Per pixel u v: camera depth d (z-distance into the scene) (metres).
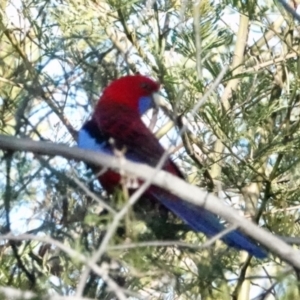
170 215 9.20
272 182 11.12
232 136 10.66
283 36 11.46
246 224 7.27
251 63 11.65
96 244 8.30
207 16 10.62
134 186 7.52
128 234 6.39
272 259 10.12
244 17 11.73
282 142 10.95
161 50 10.84
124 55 11.27
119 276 8.18
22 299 6.22
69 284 8.61
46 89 10.68
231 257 10.42
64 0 11.30
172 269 8.49
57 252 9.18
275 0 10.93
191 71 10.54
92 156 7.53
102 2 11.71
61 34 11.37
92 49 11.22
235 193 11.84
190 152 11.40
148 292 8.98
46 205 9.04
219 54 11.60
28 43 12.31
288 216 10.98
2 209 9.20
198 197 7.31
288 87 11.12
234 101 11.21
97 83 11.19
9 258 9.69
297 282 7.38
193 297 9.26
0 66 11.65
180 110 10.73
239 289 10.59
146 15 11.09
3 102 10.80
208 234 8.61
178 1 11.09
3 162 9.24
